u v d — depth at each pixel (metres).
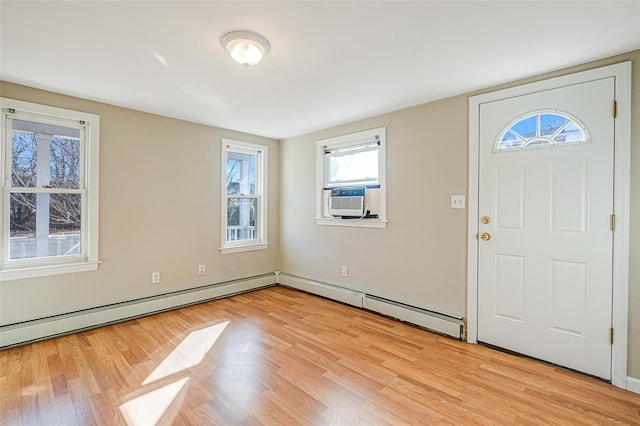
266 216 4.58
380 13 1.65
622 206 2.07
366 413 1.79
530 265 2.45
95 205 3.01
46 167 2.80
